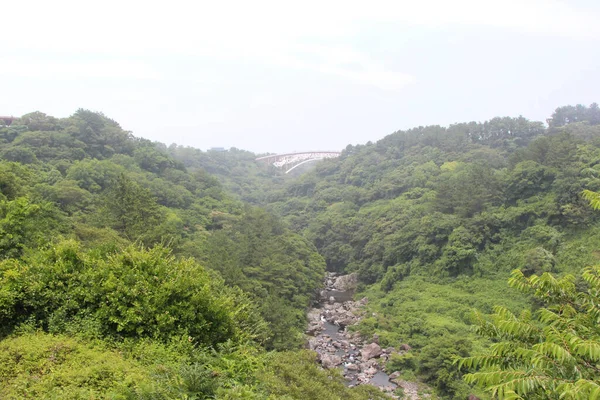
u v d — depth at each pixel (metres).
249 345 15.79
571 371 5.89
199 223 59.50
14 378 9.73
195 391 9.57
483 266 46.75
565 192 44.34
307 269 55.31
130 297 13.33
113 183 45.22
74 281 13.80
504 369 6.80
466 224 50.41
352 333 43.78
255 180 157.25
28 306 12.97
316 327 45.16
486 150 90.12
